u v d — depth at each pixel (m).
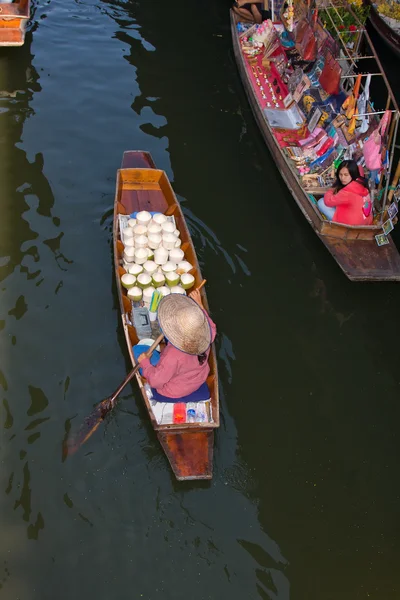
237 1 10.61
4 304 6.08
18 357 5.66
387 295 6.99
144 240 6.17
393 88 10.30
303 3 9.59
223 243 7.21
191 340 4.70
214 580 4.47
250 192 8.01
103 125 8.75
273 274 6.96
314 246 7.37
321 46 8.73
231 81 10.09
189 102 9.49
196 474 4.74
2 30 9.23
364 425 5.70
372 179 7.22
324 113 8.08
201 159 8.44
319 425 5.63
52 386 5.48
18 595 4.24
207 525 4.77
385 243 6.88
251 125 9.22
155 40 10.80
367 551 4.81
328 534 4.88
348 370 6.16
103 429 5.21
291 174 7.75
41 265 6.52
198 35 11.11
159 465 5.05
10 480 4.83
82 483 4.88
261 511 4.92
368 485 5.25
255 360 6.07
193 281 6.02
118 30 10.88
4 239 6.74
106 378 5.60
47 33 10.46
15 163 7.80
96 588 4.34
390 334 6.60
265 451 5.33
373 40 11.30
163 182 7.17
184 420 5.09
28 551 4.46
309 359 6.19
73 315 6.09
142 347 5.36
